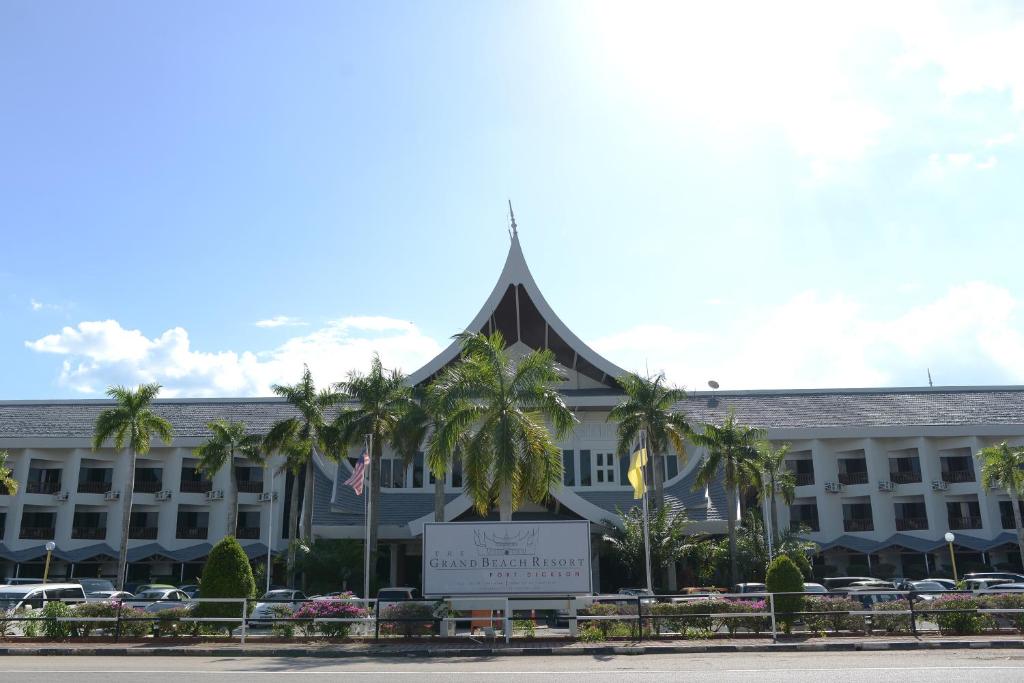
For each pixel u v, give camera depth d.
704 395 58.66
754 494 53.66
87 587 39.09
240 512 54.16
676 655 18.61
